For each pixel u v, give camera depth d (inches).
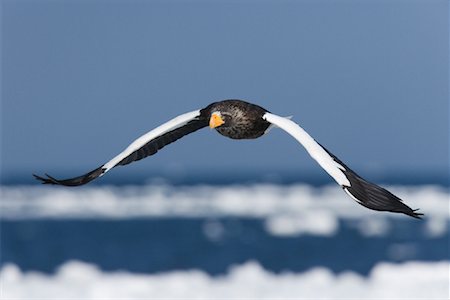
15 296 557.9
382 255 1203.2
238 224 1857.8
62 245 1445.6
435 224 1749.5
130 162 320.5
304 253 1244.5
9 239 1557.6
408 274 608.4
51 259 1224.2
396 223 1786.4
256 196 2802.7
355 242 1412.4
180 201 2684.5
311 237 1518.2
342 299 548.4
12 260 1213.7
